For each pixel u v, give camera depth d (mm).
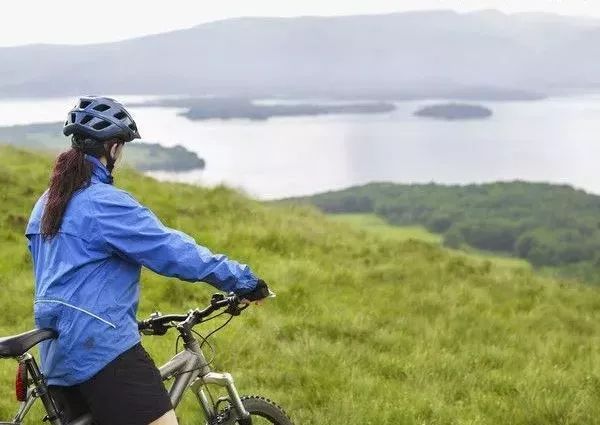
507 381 8484
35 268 3357
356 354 9133
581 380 8773
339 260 17109
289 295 12336
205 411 3914
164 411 3318
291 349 8969
